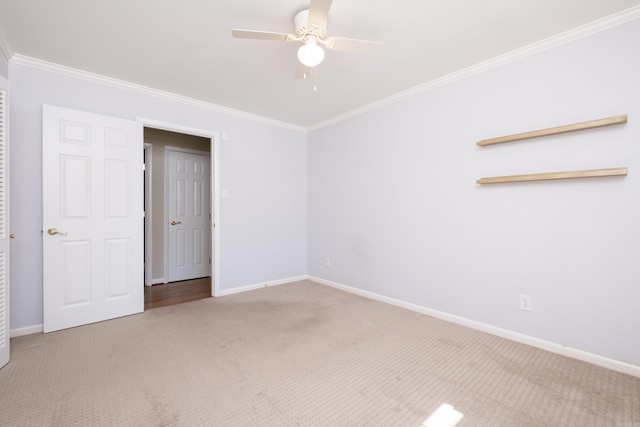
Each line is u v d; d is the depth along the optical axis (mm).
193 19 1952
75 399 1613
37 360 2029
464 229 2684
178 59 2469
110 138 2799
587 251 2049
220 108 3570
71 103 2654
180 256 4492
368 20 1963
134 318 2855
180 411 1530
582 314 2070
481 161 2566
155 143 4246
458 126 2713
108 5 1807
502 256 2449
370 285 3535
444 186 2824
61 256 2549
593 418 1484
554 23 2000
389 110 3307
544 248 2232
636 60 1871
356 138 3695
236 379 1825
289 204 4301
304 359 2078
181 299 3496
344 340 2385
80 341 2334
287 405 1588
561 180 2152
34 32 2092
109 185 2797
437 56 2426
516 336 2365
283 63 2527
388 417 1501
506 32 2104
